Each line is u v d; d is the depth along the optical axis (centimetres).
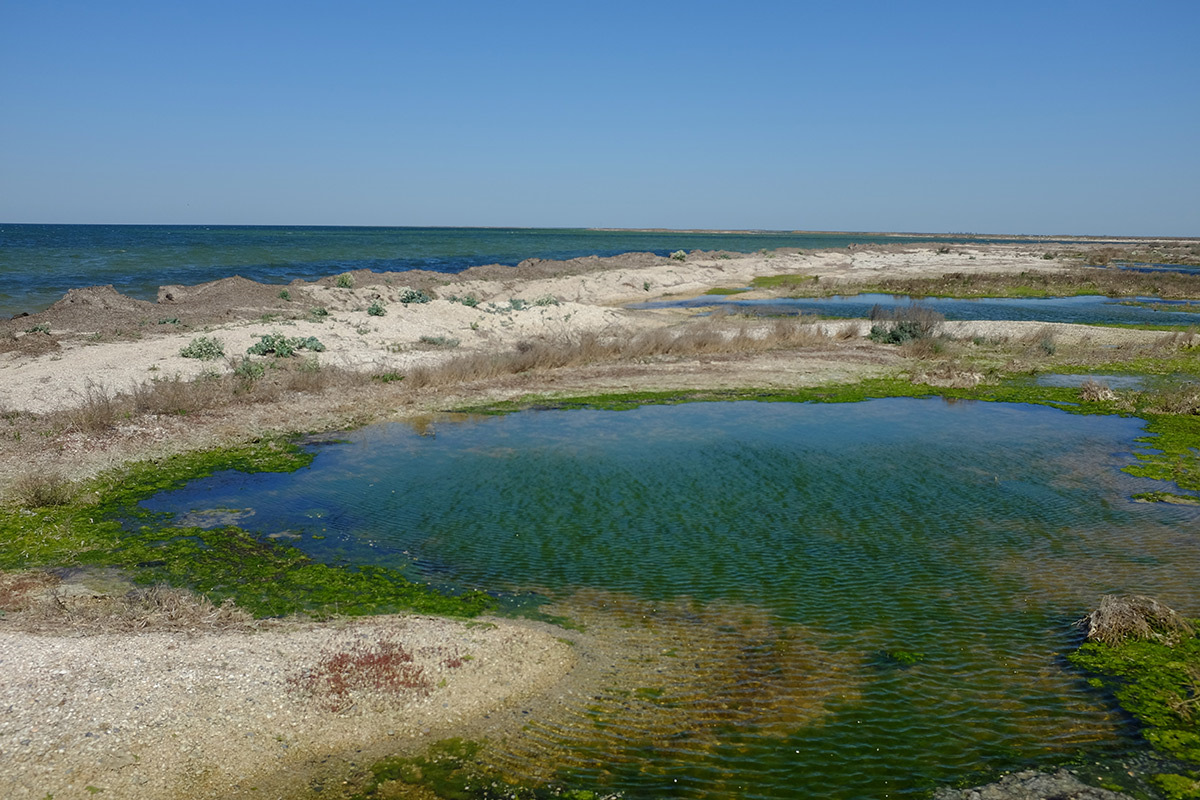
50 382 2033
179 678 779
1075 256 8781
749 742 704
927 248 11175
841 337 3141
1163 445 1741
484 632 902
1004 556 1145
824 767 669
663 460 1642
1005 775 658
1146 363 2681
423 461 1641
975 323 3475
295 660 823
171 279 5191
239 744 695
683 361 2725
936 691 787
